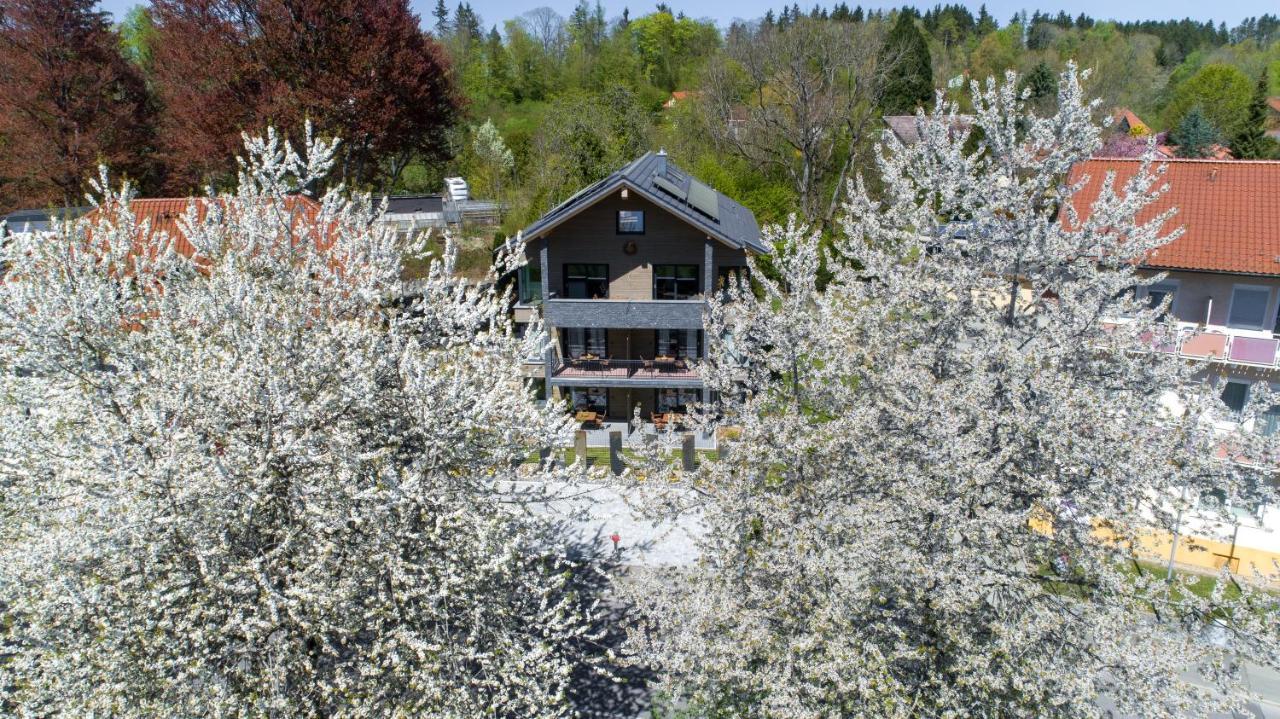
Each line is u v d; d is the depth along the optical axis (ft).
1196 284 60.39
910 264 41.22
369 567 31.78
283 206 38.60
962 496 30.89
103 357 33.27
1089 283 37.19
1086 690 26.99
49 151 122.72
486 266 111.55
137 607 28.27
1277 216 59.88
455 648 32.12
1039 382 31.76
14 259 32.58
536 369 81.25
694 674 32.55
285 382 32.04
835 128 133.59
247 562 30.09
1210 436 31.89
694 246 79.77
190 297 34.30
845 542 30.60
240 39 106.63
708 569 35.50
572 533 61.11
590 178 129.39
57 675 27.99
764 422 34.65
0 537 31.32
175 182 118.11
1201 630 30.73
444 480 34.45
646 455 38.83
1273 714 42.19
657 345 83.97
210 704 27.68
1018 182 38.34
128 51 193.36
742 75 155.53
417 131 124.26
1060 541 31.50
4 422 30.01
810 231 122.31
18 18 124.88
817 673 28.02
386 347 35.91
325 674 31.73
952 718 27.43
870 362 36.81
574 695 44.01
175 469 28.63
